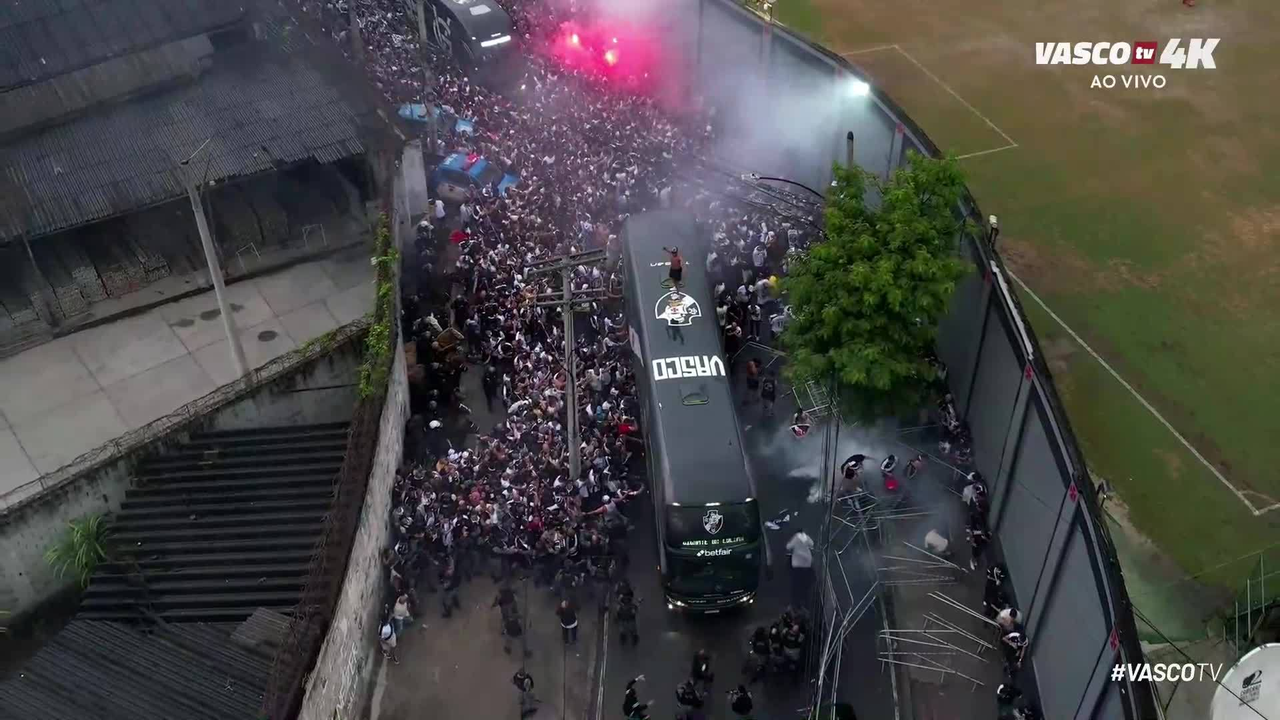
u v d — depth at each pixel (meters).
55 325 36.66
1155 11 59.31
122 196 36.19
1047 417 26.05
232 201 41.00
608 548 29.98
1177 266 41.00
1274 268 40.84
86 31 39.81
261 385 31.94
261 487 30.47
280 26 44.25
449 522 29.62
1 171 36.72
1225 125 49.81
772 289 37.50
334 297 38.06
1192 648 26.67
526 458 31.22
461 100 48.91
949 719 26.08
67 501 28.94
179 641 26.23
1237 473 32.41
